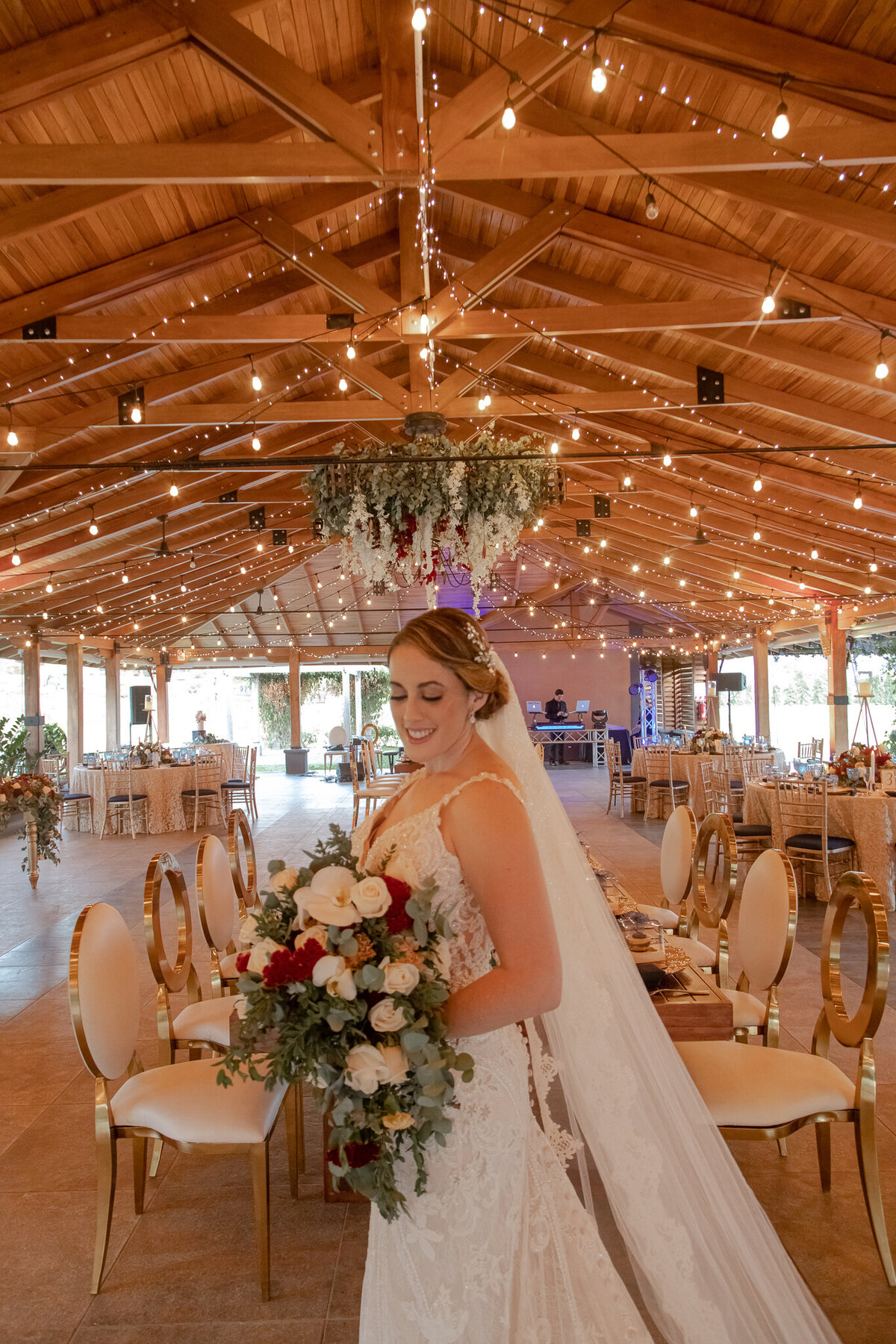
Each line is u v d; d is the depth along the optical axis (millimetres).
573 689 20750
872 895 2334
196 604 16516
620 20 3879
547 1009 1279
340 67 4887
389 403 7000
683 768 11211
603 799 13320
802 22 3748
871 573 10664
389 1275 1378
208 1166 3023
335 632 19062
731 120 4438
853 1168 2830
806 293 5277
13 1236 2592
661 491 10117
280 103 4109
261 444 9359
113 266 5535
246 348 6910
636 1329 1450
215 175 3998
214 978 3436
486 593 18547
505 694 1521
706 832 3650
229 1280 2365
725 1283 1606
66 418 6949
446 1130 1245
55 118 4348
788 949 2801
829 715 13547
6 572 9922
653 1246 1547
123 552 10969
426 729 1402
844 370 5879
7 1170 2975
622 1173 1572
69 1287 2352
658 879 7348
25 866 7777
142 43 3850
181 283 6074
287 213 5652
